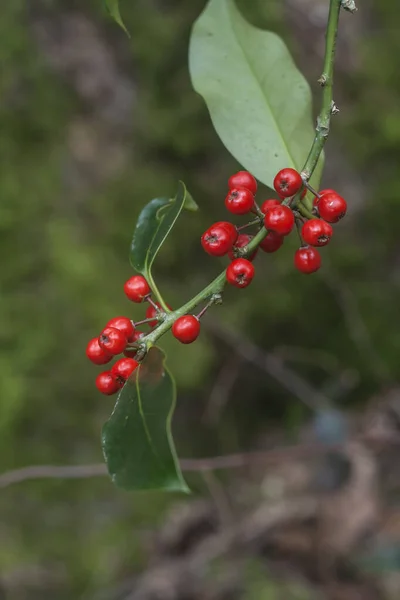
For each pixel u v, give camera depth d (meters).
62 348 0.86
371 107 0.94
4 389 0.82
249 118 0.52
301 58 0.94
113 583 0.82
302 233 0.48
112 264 0.89
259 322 0.97
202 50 0.53
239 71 0.53
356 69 0.94
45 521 0.84
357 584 0.81
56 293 0.86
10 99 0.88
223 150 0.93
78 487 0.86
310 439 0.96
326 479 0.93
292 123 0.52
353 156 0.95
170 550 0.86
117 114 0.92
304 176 0.48
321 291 0.97
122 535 0.85
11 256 0.86
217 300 0.48
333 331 0.99
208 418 0.96
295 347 0.99
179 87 0.92
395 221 0.95
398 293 0.96
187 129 0.92
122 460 0.46
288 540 0.87
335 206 0.48
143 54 0.91
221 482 0.94
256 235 0.48
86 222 0.90
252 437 1.00
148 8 0.91
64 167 0.90
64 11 0.90
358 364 0.98
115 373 0.47
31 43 0.88
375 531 0.86
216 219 0.94
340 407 0.98
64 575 0.81
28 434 0.84
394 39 0.95
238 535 0.86
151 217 0.51
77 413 0.86
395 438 0.82
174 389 0.47
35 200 0.88
